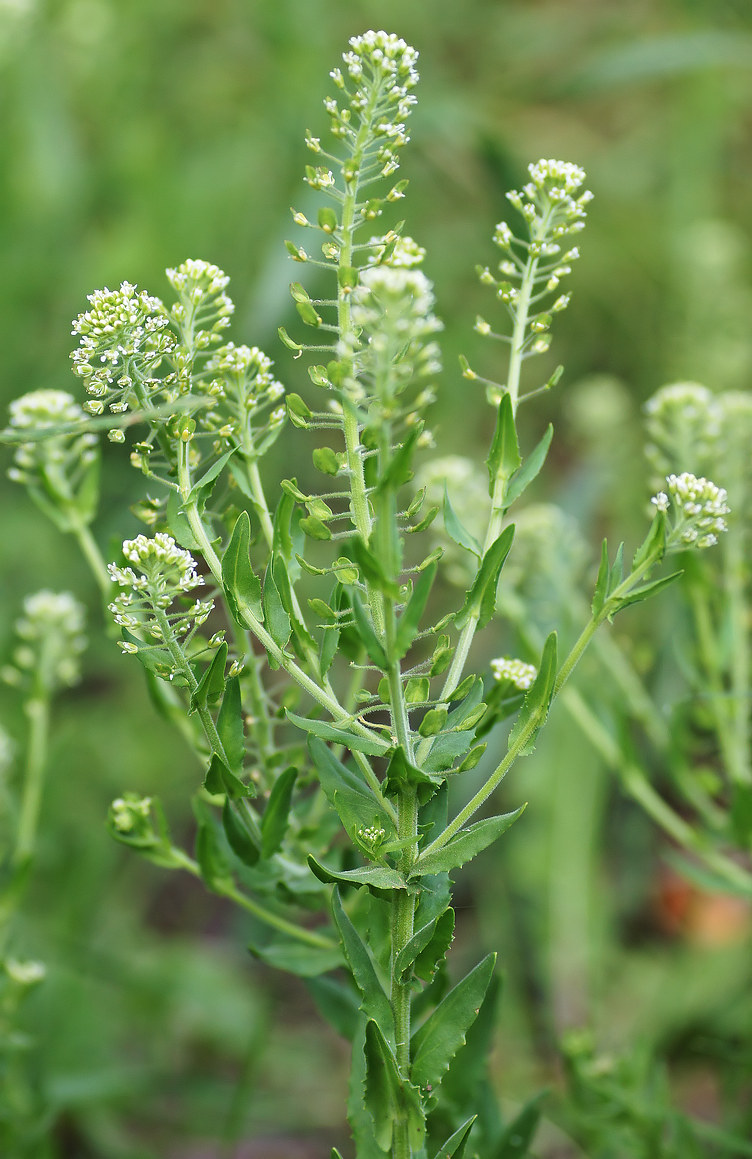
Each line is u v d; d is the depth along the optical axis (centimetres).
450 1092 68
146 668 62
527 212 64
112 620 67
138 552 61
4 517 127
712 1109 93
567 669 62
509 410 62
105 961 98
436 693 68
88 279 136
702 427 77
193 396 62
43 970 75
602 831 117
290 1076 104
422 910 62
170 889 123
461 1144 62
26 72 144
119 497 123
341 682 108
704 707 76
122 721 123
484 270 63
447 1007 62
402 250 61
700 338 143
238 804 64
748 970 101
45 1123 77
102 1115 91
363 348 60
